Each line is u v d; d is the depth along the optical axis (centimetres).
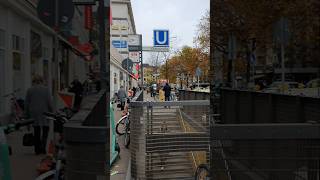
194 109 709
